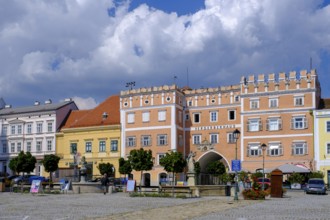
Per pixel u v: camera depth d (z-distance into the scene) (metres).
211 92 85.56
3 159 99.94
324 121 75.62
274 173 46.06
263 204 34.16
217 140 84.00
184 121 87.31
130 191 51.00
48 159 74.38
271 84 79.81
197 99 86.81
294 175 68.38
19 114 99.94
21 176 76.50
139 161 63.38
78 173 72.00
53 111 96.38
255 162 79.31
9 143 100.19
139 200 38.53
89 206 31.81
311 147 76.00
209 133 84.81
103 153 89.56
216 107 84.94
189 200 38.53
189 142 86.44
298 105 77.56
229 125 83.31
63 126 96.06
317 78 79.06
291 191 63.62
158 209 28.97
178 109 86.00
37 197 43.34
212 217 23.69
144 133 86.50
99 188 53.06
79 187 51.88
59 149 94.88
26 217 23.75
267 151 78.81
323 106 78.50
